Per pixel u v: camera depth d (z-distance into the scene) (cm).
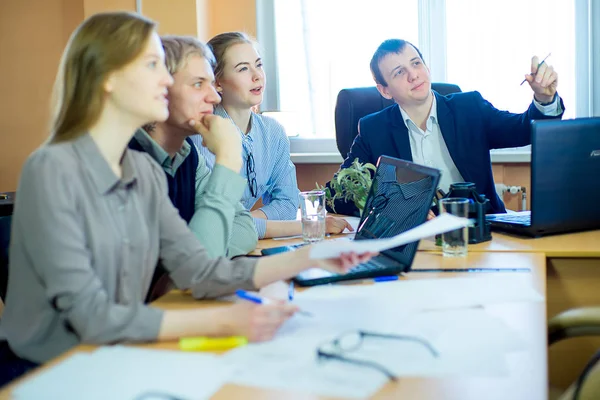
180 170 186
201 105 178
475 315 118
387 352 101
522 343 104
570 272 172
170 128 182
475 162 255
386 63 254
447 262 163
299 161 380
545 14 352
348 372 94
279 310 110
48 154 125
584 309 148
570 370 173
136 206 136
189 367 98
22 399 88
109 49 129
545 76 224
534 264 158
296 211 261
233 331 108
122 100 131
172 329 109
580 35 349
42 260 117
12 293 131
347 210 235
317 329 112
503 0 356
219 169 171
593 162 186
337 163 382
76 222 122
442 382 90
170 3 363
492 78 363
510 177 361
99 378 94
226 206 167
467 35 364
